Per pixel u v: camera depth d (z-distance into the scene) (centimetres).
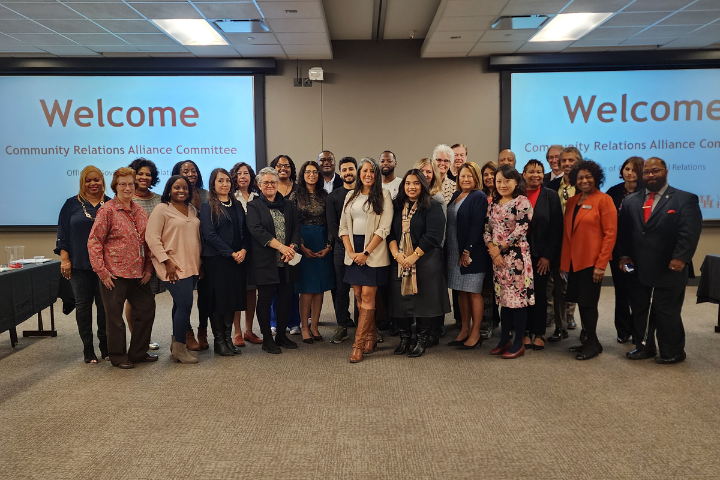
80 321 382
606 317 519
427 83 731
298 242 406
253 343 436
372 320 396
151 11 539
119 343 371
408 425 271
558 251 404
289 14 549
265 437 260
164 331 479
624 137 728
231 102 731
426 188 376
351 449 246
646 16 570
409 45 727
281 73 730
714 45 693
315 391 321
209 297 389
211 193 386
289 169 447
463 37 634
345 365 372
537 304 400
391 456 239
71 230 375
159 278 379
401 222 380
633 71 720
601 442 250
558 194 422
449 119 735
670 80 720
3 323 391
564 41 657
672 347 365
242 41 643
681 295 364
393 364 372
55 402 308
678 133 725
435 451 244
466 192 406
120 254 362
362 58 729
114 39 634
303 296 434
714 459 233
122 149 729
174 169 431
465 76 729
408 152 738
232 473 226
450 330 475
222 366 373
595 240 374
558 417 279
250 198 432
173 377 350
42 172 722
